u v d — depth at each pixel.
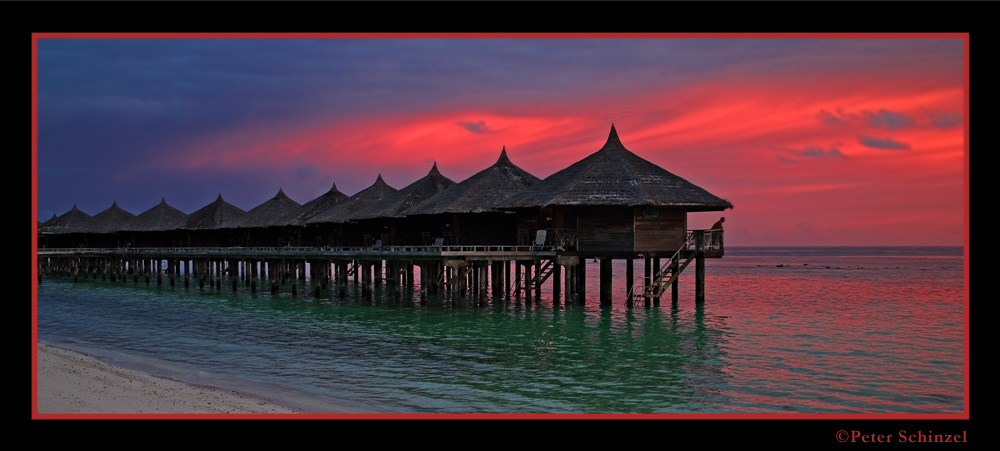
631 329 31.17
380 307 40.09
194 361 24.58
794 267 118.19
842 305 44.31
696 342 28.06
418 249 45.62
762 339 28.97
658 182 36.47
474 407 18.45
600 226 36.03
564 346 27.00
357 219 52.81
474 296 44.31
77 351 26.80
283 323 33.81
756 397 19.75
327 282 55.28
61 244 83.50
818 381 21.53
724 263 142.38
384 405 18.52
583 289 37.41
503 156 46.84
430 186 51.56
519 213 41.22
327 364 23.81
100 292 54.84
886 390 20.56
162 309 41.34
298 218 62.62
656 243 35.91
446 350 26.20
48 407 16.81
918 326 33.47
